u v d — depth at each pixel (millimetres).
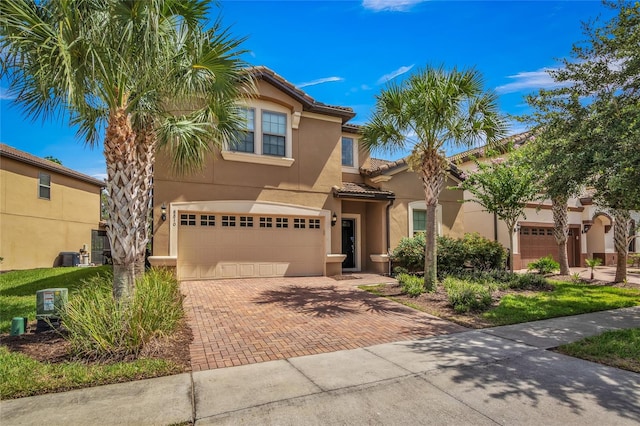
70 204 22250
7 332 6473
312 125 14445
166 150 11062
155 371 4875
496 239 19281
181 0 6125
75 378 4547
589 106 8023
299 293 10727
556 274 16344
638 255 22484
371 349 5988
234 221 13000
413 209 16250
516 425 3607
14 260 18109
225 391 4324
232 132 9953
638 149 6648
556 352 5867
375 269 15688
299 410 3875
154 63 6043
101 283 7953
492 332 7078
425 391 4363
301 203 13961
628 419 3729
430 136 10742
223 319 7785
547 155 8508
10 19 5199
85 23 5621
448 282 11305
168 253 11789
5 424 3541
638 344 6195
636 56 7332
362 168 16562
